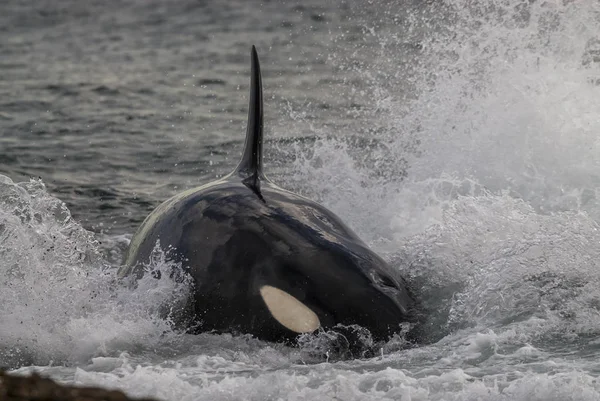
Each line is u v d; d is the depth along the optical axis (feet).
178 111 225.15
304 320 79.51
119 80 272.72
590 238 98.58
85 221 136.05
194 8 473.67
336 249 86.02
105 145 186.91
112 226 134.00
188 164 172.65
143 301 86.99
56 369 77.20
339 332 78.95
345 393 67.05
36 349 82.33
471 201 110.73
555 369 72.79
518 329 82.38
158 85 263.70
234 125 208.54
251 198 91.61
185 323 84.53
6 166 167.53
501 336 80.53
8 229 97.86
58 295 90.43
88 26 416.05
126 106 231.71
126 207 144.25
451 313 87.35
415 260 99.14
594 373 71.56
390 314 81.82
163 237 91.15
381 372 71.31
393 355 77.66
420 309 86.94
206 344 81.56
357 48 317.42
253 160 97.71
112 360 78.48
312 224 89.20
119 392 39.34
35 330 85.20
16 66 299.99
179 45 351.87
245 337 81.20
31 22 431.02
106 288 92.22
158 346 82.07
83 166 169.37
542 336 80.84
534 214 105.60
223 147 186.09
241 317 81.87
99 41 366.22
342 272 83.41
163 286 87.04
